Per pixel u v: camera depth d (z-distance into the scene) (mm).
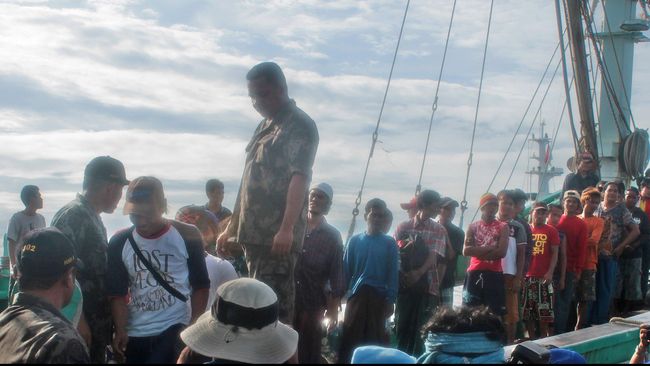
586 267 9977
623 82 15812
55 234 3895
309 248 6840
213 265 5395
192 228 4867
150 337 4652
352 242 7855
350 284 7828
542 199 15312
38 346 3559
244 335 3752
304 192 4895
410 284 8352
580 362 4340
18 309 3758
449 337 4043
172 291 4695
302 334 6816
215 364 3721
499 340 4078
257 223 4938
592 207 10070
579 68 14211
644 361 5816
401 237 8531
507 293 8727
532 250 8984
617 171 15797
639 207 11438
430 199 8484
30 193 10078
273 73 4930
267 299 3793
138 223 4645
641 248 11117
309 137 4969
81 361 3652
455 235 9656
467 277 8672
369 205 7812
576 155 14430
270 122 5051
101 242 4938
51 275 3799
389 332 8141
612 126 15938
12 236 10078
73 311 4512
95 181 4965
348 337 7609
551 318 9148
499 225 8477
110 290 4730
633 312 10961
